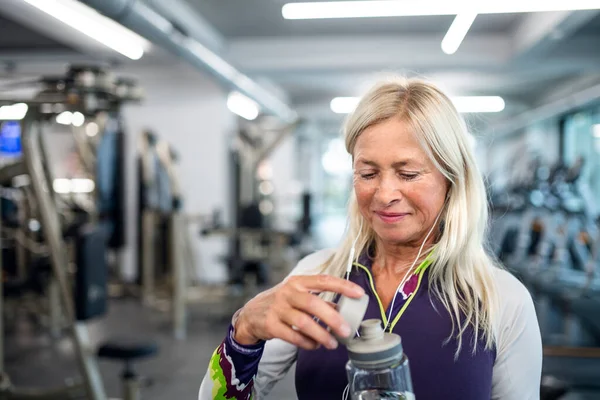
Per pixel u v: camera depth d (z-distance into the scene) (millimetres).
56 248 2633
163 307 5449
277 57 6160
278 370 891
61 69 6523
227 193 7035
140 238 6262
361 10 3758
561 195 6309
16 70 6473
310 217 7352
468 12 3822
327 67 6121
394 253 850
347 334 600
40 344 4352
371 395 628
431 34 5902
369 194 775
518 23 5508
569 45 5953
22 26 5379
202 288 5445
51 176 2766
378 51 6027
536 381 808
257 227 5852
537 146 9961
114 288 6180
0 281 2807
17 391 2658
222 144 6930
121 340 2324
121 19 3398
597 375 3461
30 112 2656
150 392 3297
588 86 7844
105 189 5699
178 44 4398
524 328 798
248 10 5125
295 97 10328
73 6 3992
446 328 774
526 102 10734
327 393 806
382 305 824
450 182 801
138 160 6352
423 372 760
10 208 5004
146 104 7027
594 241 5676
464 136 787
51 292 4586
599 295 5457
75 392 2639
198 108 6957
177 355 4020
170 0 4559
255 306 687
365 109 774
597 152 8234
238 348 720
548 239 6480
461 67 6145
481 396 754
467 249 805
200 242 6859
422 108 745
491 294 795
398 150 742
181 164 6988
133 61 6488
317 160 14977
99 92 2812
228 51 6188
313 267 961
